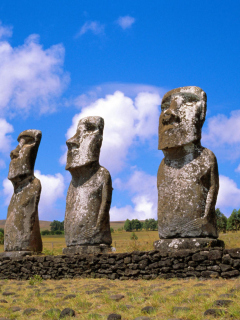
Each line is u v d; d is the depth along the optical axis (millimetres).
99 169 12430
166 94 11305
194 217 10016
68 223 12305
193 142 10492
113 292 8352
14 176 13906
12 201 14023
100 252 11578
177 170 10648
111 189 12258
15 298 9047
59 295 8617
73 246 12000
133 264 10109
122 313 6828
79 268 11172
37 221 13625
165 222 10398
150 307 6766
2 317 7434
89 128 12688
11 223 13602
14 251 13250
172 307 6715
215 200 10211
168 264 9508
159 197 10766
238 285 7469
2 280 12492
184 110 10695
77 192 12438
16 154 14117
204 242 9641
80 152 12445
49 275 11703
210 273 8844
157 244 10273
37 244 13484
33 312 7598
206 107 10766
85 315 6938
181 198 10312
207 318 6059
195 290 7574
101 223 11828
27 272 12266
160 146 10875
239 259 8539
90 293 8453
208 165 10297
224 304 6426
